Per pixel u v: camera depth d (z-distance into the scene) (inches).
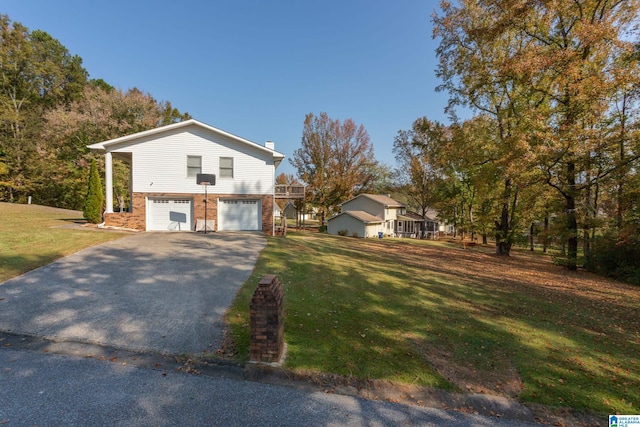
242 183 687.7
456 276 419.5
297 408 125.3
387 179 1813.5
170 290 255.6
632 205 522.0
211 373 145.8
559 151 498.0
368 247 725.3
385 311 244.1
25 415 110.1
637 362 187.9
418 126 1374.3
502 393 145.6
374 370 155.1
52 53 1296.8
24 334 171.0
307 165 1520.7
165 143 653.9
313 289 286.5
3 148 1039.6
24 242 394.0
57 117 990.4
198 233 620.1
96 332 177.6
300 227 1439.5
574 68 476.7
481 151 687.1
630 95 471.8
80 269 300.4
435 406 133.8
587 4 520.1
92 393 125.5
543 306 298.5
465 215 1186.6
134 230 616.7
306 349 169.2
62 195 1185.4
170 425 110.3
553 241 637.9
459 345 193.2
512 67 541.3
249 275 313.4
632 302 341.1
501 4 558.9
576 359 186.2
